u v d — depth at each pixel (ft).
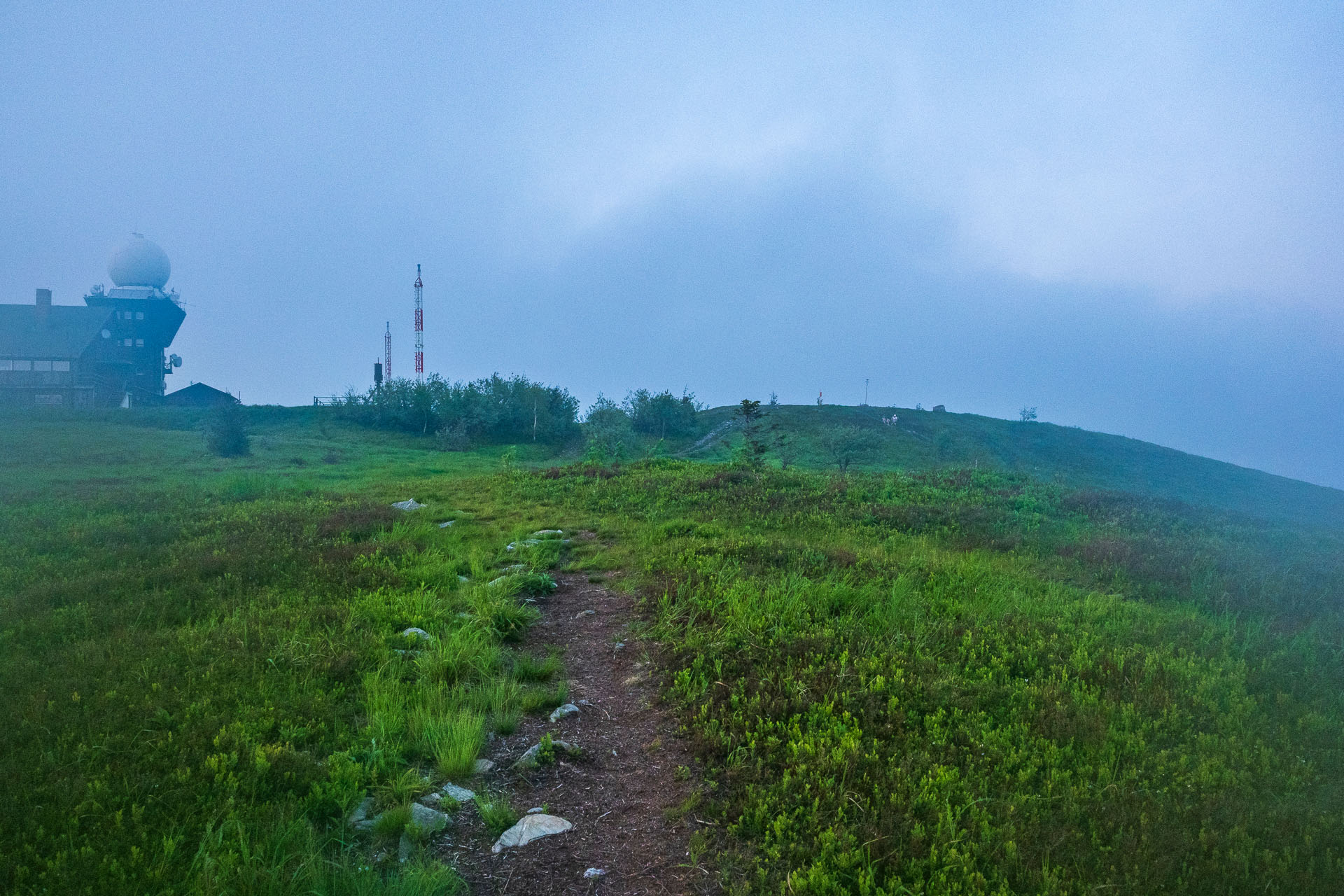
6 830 13.52
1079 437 211.82
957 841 13.88
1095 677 22.17
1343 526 98.37
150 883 12.46
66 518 49.90
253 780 15.57
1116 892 12.68
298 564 34.73
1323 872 13.17
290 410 185.68
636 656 25.43
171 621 26.81
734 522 49.55
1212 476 179.11
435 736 18.19
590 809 16.05
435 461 126.72
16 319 228.63
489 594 31.22
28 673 20.65
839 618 26.99
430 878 12.87
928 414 230.07
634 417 193.26
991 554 42.50
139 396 252.21
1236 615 31.12
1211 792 15.85
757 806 15.38
